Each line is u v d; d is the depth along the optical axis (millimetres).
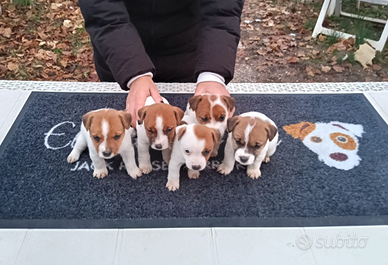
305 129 809
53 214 588
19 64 1359
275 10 1903
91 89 920
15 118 804
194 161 574
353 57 1433
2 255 527
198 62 728
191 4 821
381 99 920
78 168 682
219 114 639
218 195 637
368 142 776
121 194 630
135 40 701
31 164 685
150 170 682
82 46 1511
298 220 593
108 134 559
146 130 604
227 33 736
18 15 1682
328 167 711
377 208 620
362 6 1808
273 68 1422
